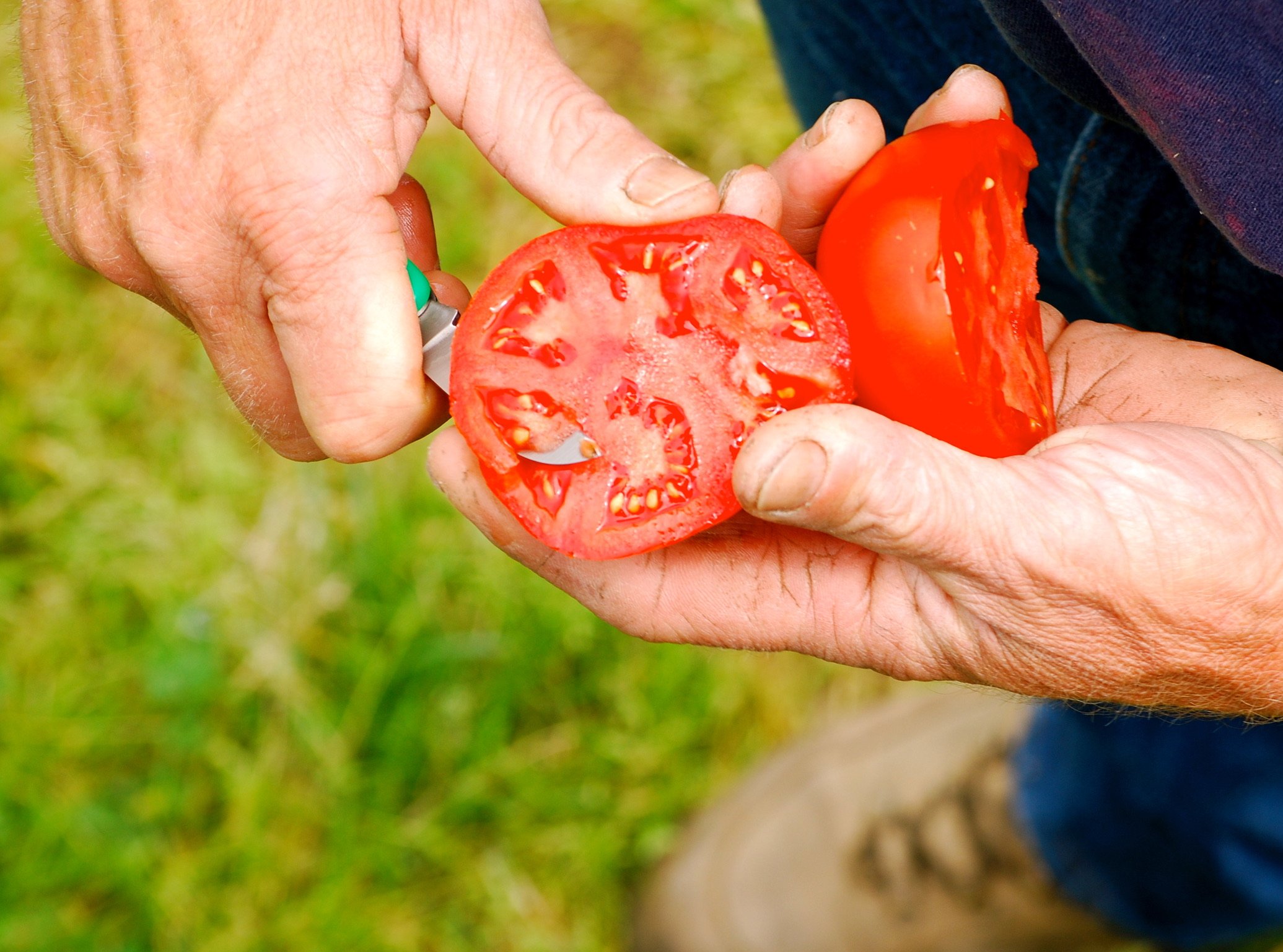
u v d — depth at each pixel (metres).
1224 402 0.54
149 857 0.77
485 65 0.55
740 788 0.80
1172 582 0.51
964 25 0.58
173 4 0.54
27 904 0.76
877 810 0.78
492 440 0.54
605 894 0.79
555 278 0.54
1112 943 0.79
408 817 0.79
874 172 0.54
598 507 0.54
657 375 0.54
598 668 0.82
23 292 0.92
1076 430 0.52
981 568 0.51
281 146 0.54
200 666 0.81
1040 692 0.55
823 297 0.53
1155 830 0.71
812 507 0.50
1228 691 0.54
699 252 0.54
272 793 0.78
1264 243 0.50
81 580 0.84
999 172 0.55
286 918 0.76
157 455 0.88
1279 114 0.48
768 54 1.05
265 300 0.56
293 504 0.85
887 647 0.55
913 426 0.53
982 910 0.77
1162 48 0.49
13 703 0.80
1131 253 0.57
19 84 0.62
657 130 1.03
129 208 0.56
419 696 0.81
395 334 0.55
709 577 0.56
